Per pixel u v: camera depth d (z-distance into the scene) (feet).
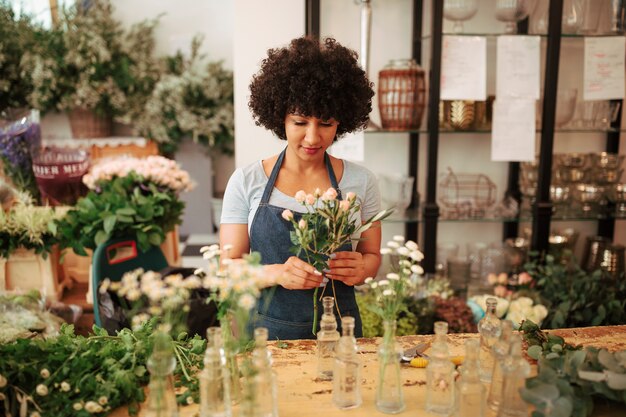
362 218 5.82
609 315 8.46
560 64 10.58
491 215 10.09
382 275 10.27
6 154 9.70
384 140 10.49
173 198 8.89
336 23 9.87
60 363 4.13
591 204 10.20
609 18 9.71
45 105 14.88
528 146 9.66
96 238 7.66
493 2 10.20
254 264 3.39
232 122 16.06
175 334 4.68
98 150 14.90
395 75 9.25
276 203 5.54
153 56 16.70
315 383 4.30
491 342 4.30
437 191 10.61
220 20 17.24
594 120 9.97
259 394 3.57
